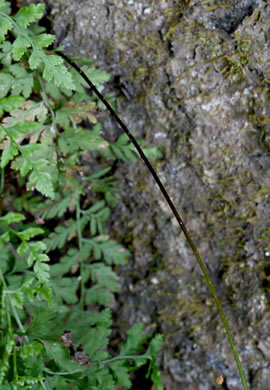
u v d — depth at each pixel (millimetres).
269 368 1881
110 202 1967
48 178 1353
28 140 1832
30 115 1636
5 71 1691
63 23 1782
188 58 1722
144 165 1891
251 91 1694
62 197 1885
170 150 1853
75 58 1808
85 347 1675
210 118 1766
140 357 1757
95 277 1962
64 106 1691
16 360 1505
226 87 1714
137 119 1859
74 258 1949
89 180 1951
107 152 1840
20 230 1953
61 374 1585
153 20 1716
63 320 1915
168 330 1995
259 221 1804
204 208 1868
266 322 1853
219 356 1927
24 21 1418
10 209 1982
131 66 1798
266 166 1745
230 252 1868
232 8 1636
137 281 2012
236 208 1821
